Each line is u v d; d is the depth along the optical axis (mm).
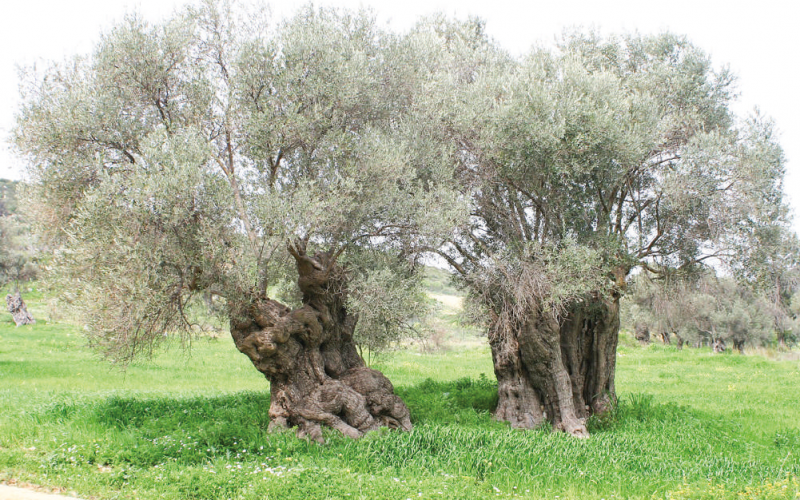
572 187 11961
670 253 13234
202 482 7527
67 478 7742
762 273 12344
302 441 9977
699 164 11438
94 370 22141
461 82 13531
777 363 30156
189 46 10977
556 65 12117
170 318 9688
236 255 9562
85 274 8961
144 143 9484
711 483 8555
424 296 12289
